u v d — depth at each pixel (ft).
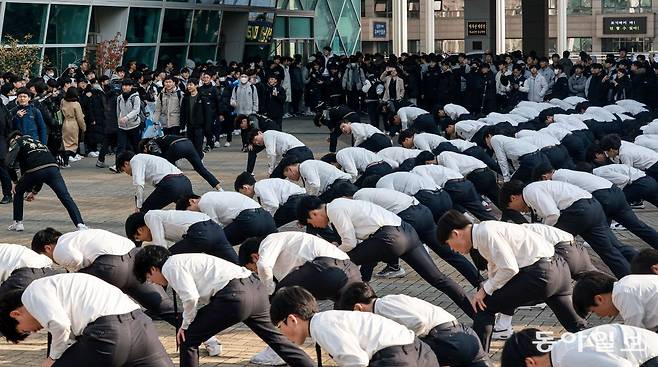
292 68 104.58
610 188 36.99
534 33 152.46
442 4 237.66
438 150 48.96
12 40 77.25
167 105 68.69
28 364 29.63
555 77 91.30
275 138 50.08
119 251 28.84
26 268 28.32
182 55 105.91
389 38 239.30
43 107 63.36
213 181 52.37
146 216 32.07
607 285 23.08
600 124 61.41
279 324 21.98
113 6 93.04
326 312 21.58
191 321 26.07
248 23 115.75
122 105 67.46
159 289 29.86
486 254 27.35
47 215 53.06
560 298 27.81
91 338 22.62
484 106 90.63
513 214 41.29
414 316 22.82
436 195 37.60
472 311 31.35
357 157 44.06
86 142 74.43
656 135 52.19
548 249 27.40
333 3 139.95
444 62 93.45
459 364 23.06
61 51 89.30
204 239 31.81
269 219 34.73
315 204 31.48
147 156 42.78
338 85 100.99
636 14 229.25
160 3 98.68
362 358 20.67
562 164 47.83
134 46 97.40
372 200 34.40
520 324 32.83
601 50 232.32
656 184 40.88
